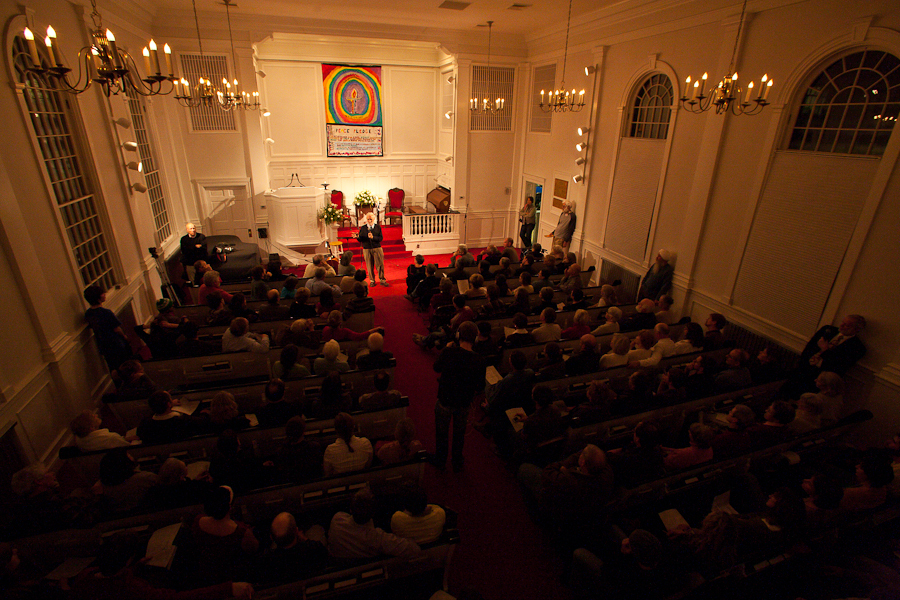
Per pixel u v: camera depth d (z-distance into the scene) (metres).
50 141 5.62
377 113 13.77
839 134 5.11
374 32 10.60
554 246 9.14
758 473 3.70
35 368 4.61
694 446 3.56
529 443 4.05
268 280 7.57
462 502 4.39
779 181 5.70
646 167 8.09
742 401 4.55
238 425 3.75
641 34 7.87
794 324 5.64
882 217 4.62
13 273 4.41
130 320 7.19
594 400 4.02
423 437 5.31
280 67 12.68
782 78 5.56
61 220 5.36
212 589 2.43
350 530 2.84
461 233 13.03
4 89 4.61
